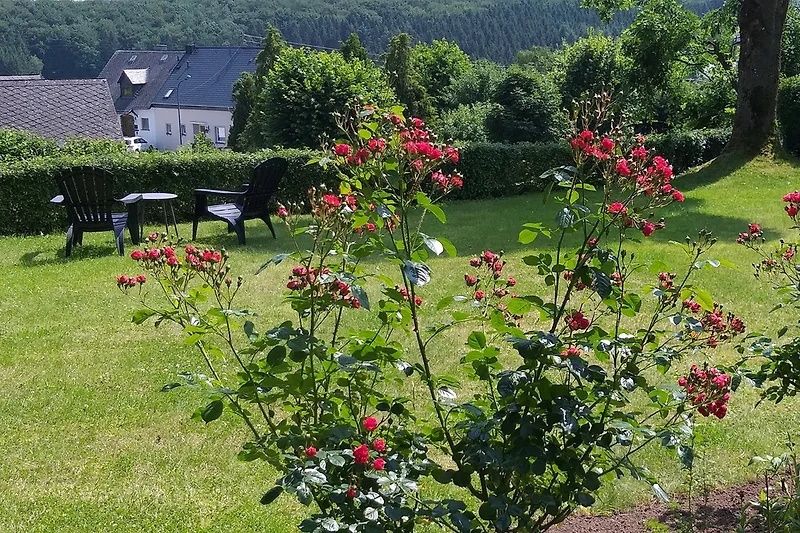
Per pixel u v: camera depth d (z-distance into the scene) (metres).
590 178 2.13
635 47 15.66
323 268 2.04
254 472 3.25
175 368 4.45
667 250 7.49
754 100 13.52
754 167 13.15
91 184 7.55
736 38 17.58
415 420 2.15
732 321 2.62
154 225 10.22
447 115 19.62
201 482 3.18
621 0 16.28
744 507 2.65
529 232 2.03
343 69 12.91
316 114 12.71
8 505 3.00
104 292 6.17
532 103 17.44
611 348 1.95
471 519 1.95
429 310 5.49
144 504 3.00
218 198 10.77
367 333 2.14
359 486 1.75
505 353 4.45
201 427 3.69
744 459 3.29
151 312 2.24
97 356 4.67
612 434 1.93
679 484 3.09
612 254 1.97
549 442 1.93
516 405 1.87
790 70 17.92
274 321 5.27
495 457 1.88
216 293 2.29
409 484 1.69
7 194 9.53
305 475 1.66
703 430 3.54
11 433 3.65
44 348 4.84
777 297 5.89
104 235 9.04
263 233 9.07
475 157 12.38
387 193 2.01
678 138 14.77
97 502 3.02
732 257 7.37
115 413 3.86
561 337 1.99
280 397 2.01
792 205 2.89
